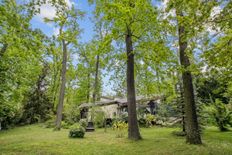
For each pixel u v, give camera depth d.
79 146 11.58
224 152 9.42
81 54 31.16
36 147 11.32
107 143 12.36
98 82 33.66
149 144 11.69
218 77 8.52
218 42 7.35
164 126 23.56
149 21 12.74
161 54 12.20
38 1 8.05
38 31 8.34
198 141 11.26
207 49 7.44
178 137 14.38
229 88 13.74
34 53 8.36
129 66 14.32
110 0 13.69
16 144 12.43
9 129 27.06
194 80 15.24
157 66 14.20
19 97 14.27
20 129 26.25
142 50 14.10
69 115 29.12
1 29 8.75
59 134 17.47
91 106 25.16
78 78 35.38
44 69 34.31
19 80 13.71
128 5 12.77
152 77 15.70
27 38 7.95
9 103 13.59
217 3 6.23
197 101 16.16
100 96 38.41
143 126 24.38
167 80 15.24
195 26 6.77
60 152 10.09
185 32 7.27
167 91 16.45
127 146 11.40
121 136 14.80
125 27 13.65
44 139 14.27
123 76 18.42
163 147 10.75
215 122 18.67
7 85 12.78
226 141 12.96
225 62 7.29
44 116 33.41
